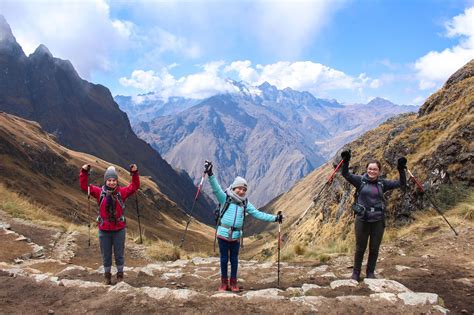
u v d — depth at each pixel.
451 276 9.44
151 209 146.38
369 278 8.80
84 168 9.02
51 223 21.06
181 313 6.62
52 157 132.62
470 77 30.41
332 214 37.03
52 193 94.00
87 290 7.95
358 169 34.91
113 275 10.56
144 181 192.50
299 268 12.06
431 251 12.62
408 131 27.95
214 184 8.66
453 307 7.29
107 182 8.94
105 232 9.09
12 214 21.72
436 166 20.66
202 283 9.83
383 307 6.70
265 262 15.30
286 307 6.77
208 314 6.57
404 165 8.92
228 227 8.47
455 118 24.08
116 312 6.72
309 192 179.62
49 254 15.15
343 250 15.98
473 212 15.37
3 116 142.62
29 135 138.62
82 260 15.07
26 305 7.07
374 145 39.41
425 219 17.48
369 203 8.97
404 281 9.12
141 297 7.34
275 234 72.44
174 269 12.59
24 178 92.56
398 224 20.84
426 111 32.41
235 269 8.67
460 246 12.44
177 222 161.62
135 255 17.66
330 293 7.85
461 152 19.80
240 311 6.66
